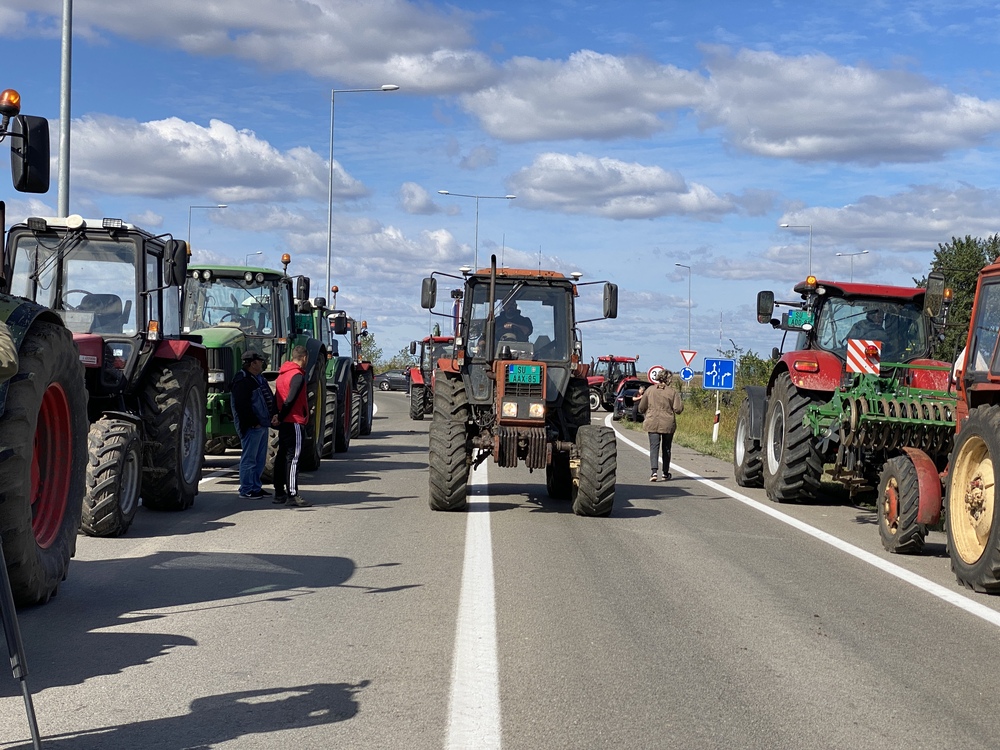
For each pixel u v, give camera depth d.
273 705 5.20
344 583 8.22
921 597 8.29
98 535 10.14
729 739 4.84
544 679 5.73
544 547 10.19
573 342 13.60
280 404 12.80
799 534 11.64
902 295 15.12
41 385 7.07
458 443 12.47
